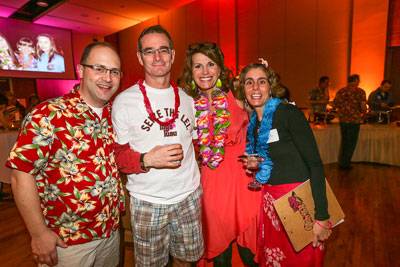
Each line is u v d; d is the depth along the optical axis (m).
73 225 1.18
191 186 1.52
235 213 1.80
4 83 9.45
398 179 4.30
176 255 1.62
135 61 12.26
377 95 5.45
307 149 1.38
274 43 8.12
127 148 1.36
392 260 2.25
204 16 9.47
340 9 6.84
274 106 1.47
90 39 11.31
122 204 1.40
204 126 1.72
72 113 1.15
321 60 7.33
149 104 1.38
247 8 8.48
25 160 1.04
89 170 1.17
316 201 1.39
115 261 1.43
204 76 1.72
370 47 6.52
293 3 7.59
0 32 8.82
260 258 1.71
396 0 6.16
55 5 7.62
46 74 9.99
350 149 4.91
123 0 7.24
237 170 1.80
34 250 1.10
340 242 2.55
